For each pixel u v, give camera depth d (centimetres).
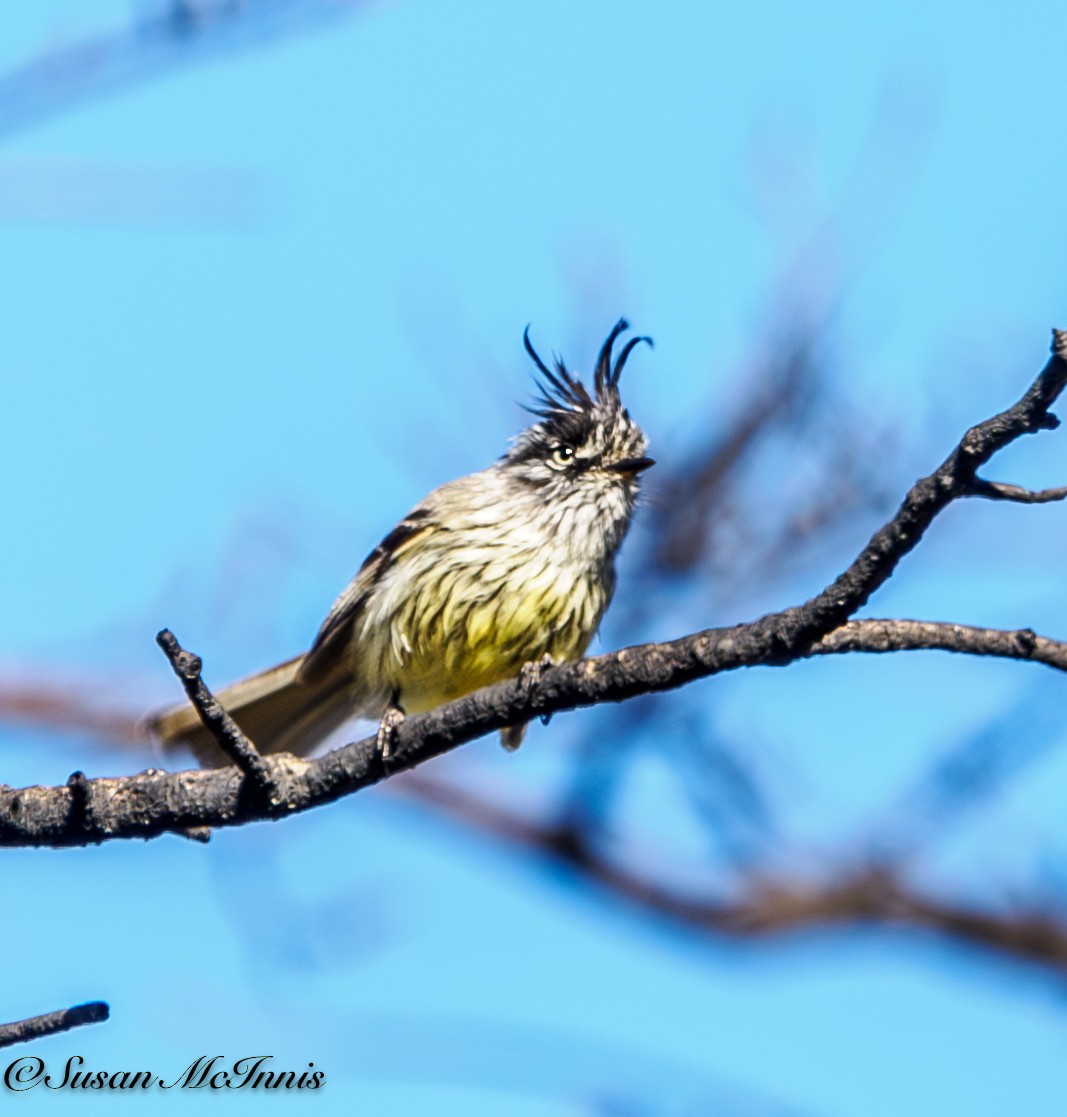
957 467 671
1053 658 722
